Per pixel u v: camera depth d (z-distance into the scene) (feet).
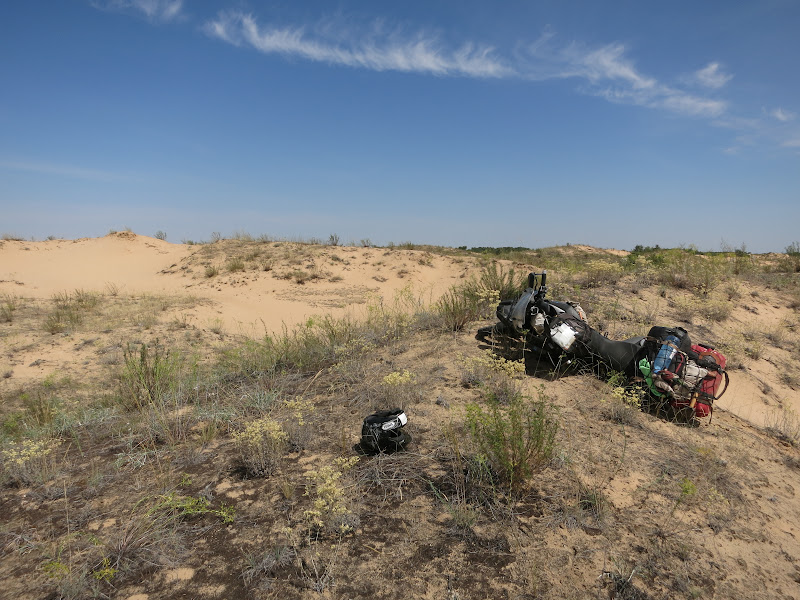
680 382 14.97
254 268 61.67
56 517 11.18
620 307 26.78
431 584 8.63
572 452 12.87
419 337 23.88
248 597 8.44
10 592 8.79
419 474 11.96
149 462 13.73
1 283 56.95
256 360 23.41
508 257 64.80
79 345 34.27
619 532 9.97
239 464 13.12
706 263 36.19
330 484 10.14
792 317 28.40
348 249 69.67
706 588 8.68
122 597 8.54
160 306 46.65
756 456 13.83
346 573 8.91
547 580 8.68
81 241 76.69
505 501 10.89
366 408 16.12
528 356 19.70
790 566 9.41
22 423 20.21
